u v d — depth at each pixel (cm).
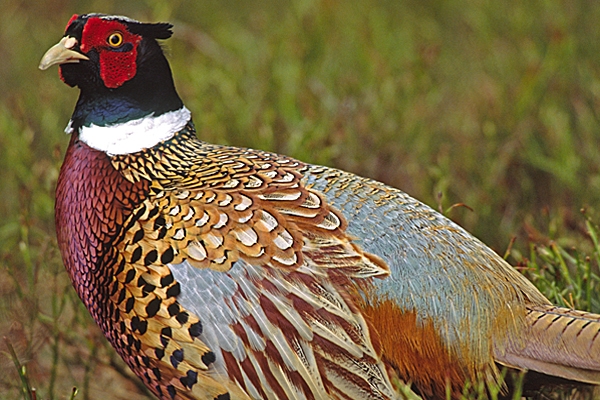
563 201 1127
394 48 1416
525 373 706
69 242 788
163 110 803
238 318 711
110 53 788
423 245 727
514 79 1301
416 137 1235
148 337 735
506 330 712
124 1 1659
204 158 788
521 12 1359
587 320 704
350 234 724
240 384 720
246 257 714
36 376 960
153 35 808
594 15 1297
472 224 1116
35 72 1516
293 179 755
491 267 737
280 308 708
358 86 1295
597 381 686
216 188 745
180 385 743
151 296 726
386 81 1280
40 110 1334
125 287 739
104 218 764
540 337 706
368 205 745
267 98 1278
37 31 1595
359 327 707
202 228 723
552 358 698
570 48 1259
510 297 725
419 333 711
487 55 1386
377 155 1205
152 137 791
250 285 711
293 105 1240
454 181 1172
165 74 809
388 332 711
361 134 1218
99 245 761
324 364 708
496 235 1109
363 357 708
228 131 1221
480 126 1249
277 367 712
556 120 1196
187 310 717
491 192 1152
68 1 1662
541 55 1301
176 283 720
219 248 718
